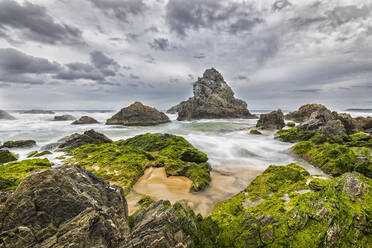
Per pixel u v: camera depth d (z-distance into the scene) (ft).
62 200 17.63
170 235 17.80
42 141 100.37
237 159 67.87
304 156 63.62
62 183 18.54
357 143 68.85
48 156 66.49
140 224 19.92
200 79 305.32
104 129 150.00
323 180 35.14
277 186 36.68
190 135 117.80
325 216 18.38
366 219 17.08
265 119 149.79
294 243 17.38
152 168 52.90
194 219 24.84
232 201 33.86
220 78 301.84
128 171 47.52
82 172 23.56
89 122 200.13
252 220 21.20
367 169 42.93
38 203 16.94
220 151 78.95
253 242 18.84
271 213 23.47
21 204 16.49
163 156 65.82
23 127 151.23
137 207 32.96
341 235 16.78
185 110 260.01
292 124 150.82
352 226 17.02
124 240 17.12
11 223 15.93
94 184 22.80
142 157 59.36
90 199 19.19
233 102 302.45
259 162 63.87
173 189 41.29
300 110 215.72
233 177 49.78
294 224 18.80
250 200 33.01
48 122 197.98
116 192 23.50
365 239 16.25
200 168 51.21
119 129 150.00
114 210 20.27
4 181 34.88
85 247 15.26
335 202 19.42
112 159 56.18
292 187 33.96
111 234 17.06
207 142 93.97
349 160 47.21
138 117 203.92
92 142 85.87
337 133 85.66
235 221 22.33
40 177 18.03
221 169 56.75
